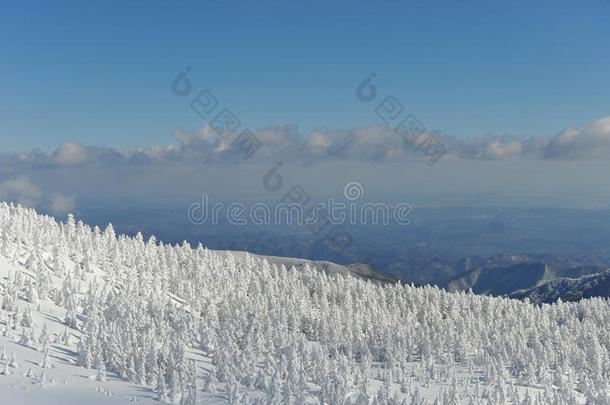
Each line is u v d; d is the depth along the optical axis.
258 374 76.00
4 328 72.25
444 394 86.88
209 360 90.69
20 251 126.94
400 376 99.81
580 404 105.50
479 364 123.31
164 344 75.62
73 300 93.31
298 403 67.81
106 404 53.22
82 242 153.75
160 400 58.44
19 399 49.84
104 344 72.06
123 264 155.00
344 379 83.12
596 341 126.38
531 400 94.81
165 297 139.62
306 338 131.12
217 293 153.75
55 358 67.44
